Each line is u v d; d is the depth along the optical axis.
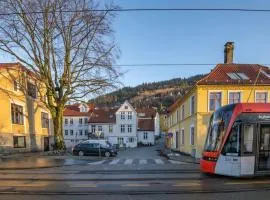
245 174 15.74
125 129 95.69
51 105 40.69
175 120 51.84
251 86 32.78
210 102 33.06
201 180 15.44
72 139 99.12
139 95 178.38
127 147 88.25
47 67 39.12
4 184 14.20
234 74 35.00
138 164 25.17
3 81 39.22
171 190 12.71
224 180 15.43
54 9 36.41
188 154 37.62
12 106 40.53
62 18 37.41
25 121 43.94
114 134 95.69
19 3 36.41
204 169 17.47
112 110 99.12
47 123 52.19
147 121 105.81
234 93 33.00
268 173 16.00
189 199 11.09
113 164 25.12
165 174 17.80
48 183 14.49
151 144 103.31
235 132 16.16
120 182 14.76
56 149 40.56
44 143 50.22
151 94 177.38
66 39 38.59
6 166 22.44
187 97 39.16
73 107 102.06
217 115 17.56
